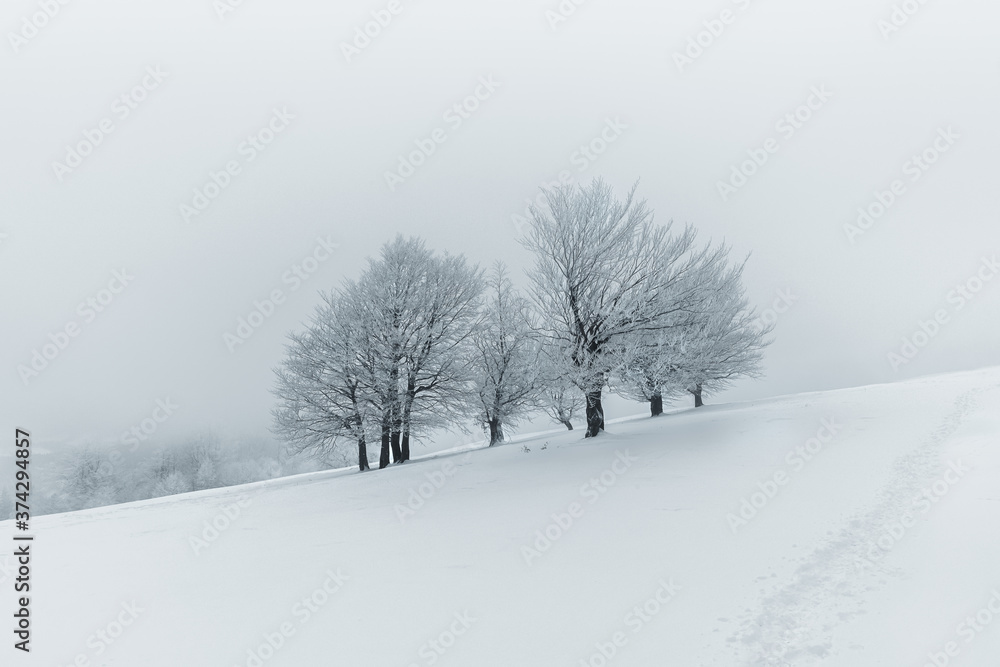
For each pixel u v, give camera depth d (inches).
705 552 238.2
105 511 621.3
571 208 684.7
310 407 925.8
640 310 639.8
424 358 925.8
